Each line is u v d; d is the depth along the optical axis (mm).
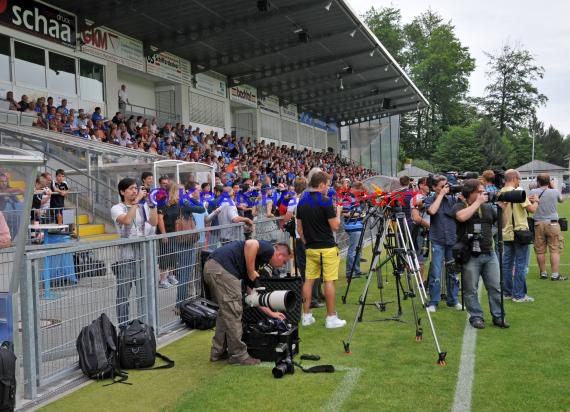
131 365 4586
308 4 18109
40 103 14438
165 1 16562
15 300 3727
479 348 5023
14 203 3670
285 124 34125
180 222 7594
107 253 4855
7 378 3244
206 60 23609
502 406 3635
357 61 26844
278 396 3902
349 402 3762
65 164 12000
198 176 12812
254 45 22297
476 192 5695
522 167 63688
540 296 7387
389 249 6941
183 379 4344
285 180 22641
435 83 74875
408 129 77875
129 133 17672
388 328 5902
